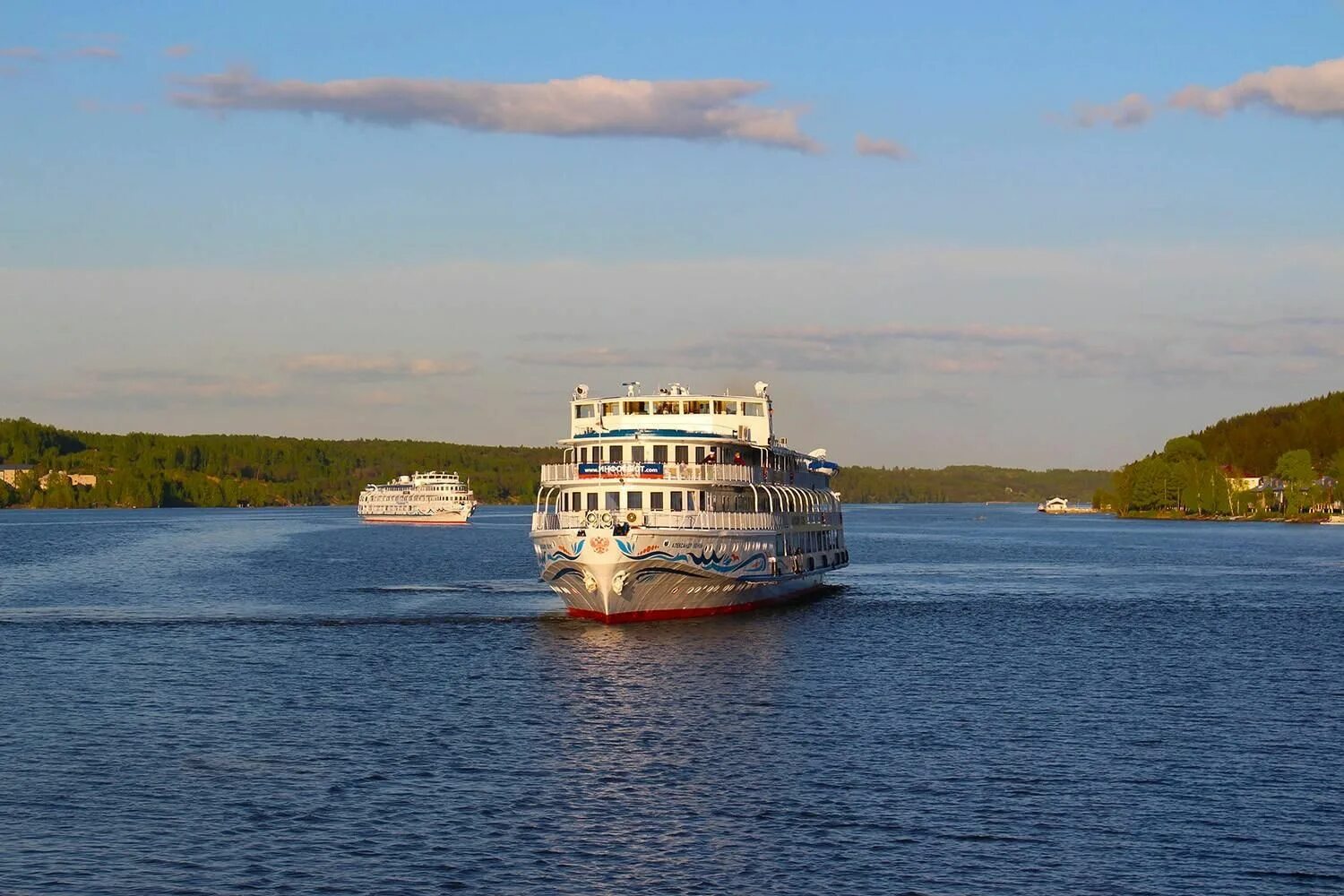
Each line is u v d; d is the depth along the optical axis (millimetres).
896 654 87875
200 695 73250
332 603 125750
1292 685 77062
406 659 85438
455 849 46219
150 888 42781
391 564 189250
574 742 61031
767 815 49875
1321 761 57812
